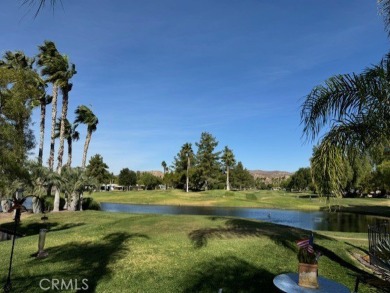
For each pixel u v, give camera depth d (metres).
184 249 11.60
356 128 8.82
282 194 89.50
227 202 61.97
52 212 27.03
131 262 10.07
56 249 11.84
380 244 10.20
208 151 100.62
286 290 6.21
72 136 38.84
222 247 11.81
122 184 118.38
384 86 8.44
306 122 9.34
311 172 9.30
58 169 30.11
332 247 12.27
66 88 30.50
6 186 15.76
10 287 7.68
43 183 27.72
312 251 6.51
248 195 73.62
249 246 11.99
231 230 15.07
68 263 10.02
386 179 36.09
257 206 56.97
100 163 90.12
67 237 13.83
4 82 14.84
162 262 10.09
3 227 20.45
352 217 39.62
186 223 17.12
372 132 8.66
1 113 15.07
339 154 8.87
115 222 17.50
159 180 124.38
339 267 10.01
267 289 8.19
